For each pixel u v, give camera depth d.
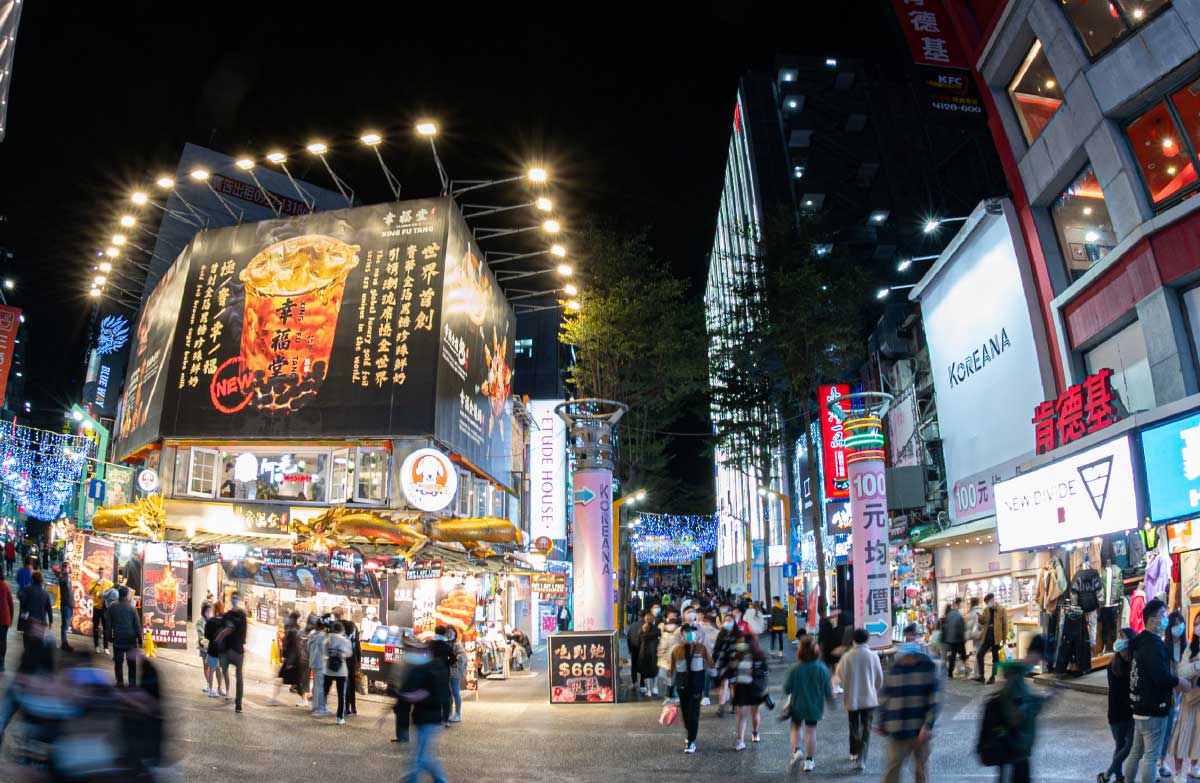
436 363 25.42
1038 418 22.75
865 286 33.25
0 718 6.02
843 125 71.25
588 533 21.53
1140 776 9.12
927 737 8.66
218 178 32.09
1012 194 26.08
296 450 26.11
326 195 33.94
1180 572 16.11
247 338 26.64
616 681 20.08
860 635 12.05
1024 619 22.42
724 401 39.97
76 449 33.06
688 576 103.62
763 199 69.38
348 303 26.47
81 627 21.72
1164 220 19.16
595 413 23.56
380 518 22.05
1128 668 9.22
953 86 42.16
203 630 17.33
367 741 13.79
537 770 11.74
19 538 47.03
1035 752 11.66
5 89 7.72
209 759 11.38
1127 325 21.70
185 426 26.05
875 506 21.62
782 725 16.19
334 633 16.11
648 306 30.48
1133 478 17.02
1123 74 20.17
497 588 29.11
